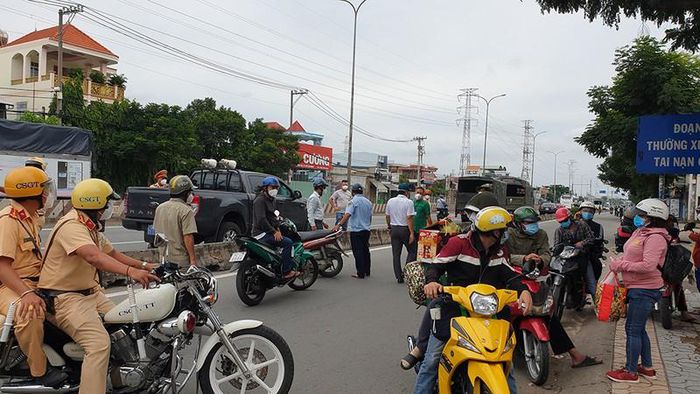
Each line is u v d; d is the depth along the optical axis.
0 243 3.68
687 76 17.67
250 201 12.59
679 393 4.66
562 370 5.62
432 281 3.88
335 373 5.38
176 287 4.14
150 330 3.98
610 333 6.91
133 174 27.30
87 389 3.64
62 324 3.78
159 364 4.00
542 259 5.95
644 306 4.91
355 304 8.41
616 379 5.00
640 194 33.19
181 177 6.55
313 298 8.72
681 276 6.55
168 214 6.46
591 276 8.06
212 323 4.20
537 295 5.30
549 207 56.59
